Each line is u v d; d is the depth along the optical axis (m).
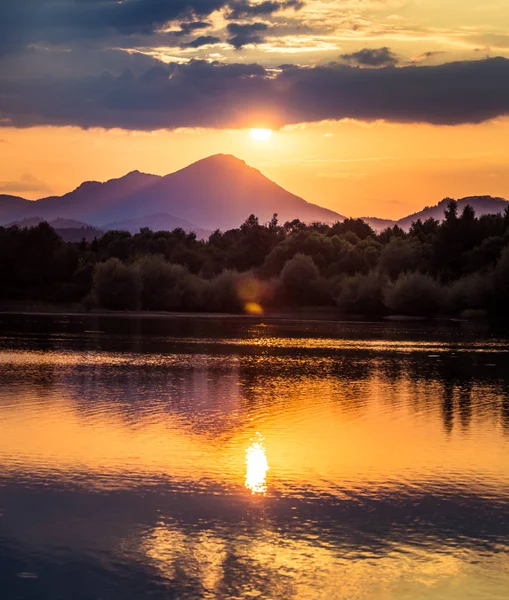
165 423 38.69
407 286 146.75
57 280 180.25
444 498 26.77
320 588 19.75
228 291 164.75
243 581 20.05
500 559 21.58
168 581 19.98
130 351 77.44
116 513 24.70
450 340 97.12
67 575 20.22
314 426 38.78
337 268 173.38
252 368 63.97
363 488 27.86
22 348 78.62
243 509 25.31
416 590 19.72
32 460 30.78
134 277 159.62
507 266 140.75
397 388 53.16
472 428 38.75
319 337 100.44
